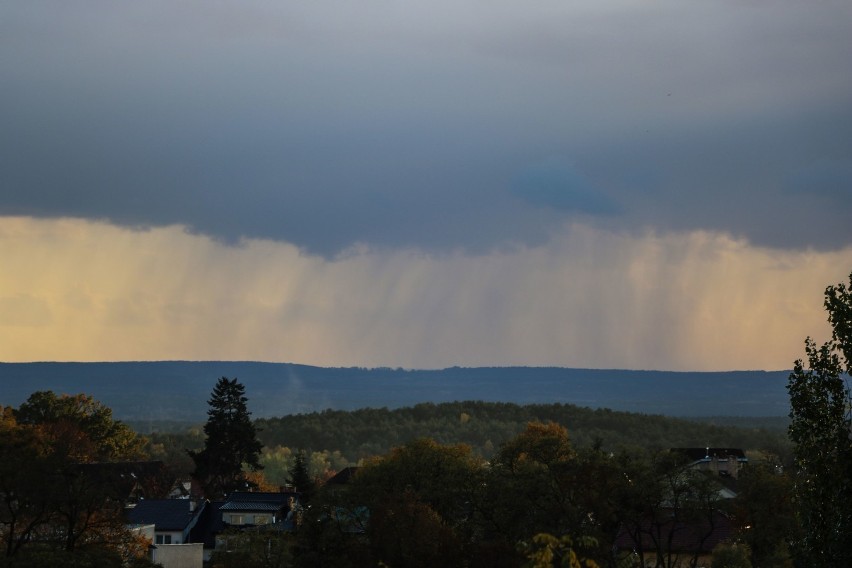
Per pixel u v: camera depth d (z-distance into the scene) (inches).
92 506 3577.8
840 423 1844.2
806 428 1862.7
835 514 1820.9
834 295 1873.8
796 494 1905.8
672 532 3516.2
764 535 3442.4
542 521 3631.9
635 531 3693.4
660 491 3501.5
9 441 3814.0
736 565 3245.6
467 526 4190.5
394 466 4478.3
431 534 3757.4
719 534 3737.7
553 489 3779.5
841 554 1793.8
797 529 2674.7
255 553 4025.6
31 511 3572.8
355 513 4220.0
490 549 3639.3
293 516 5723.4
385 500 4047.7
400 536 3767.2
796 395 1878.7
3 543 3592.5
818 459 1840.6
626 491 3489.2
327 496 4212.6
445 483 4355.3
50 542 3511.3
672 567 3545.8
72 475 3580.2
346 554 3848.4
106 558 3388.3
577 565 1376.7
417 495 4025.6
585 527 3449.8
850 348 1845.5
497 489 3988.7
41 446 3934.5
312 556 3841.0
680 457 3693.4
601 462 3695.9
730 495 4500.5
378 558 3754.9
